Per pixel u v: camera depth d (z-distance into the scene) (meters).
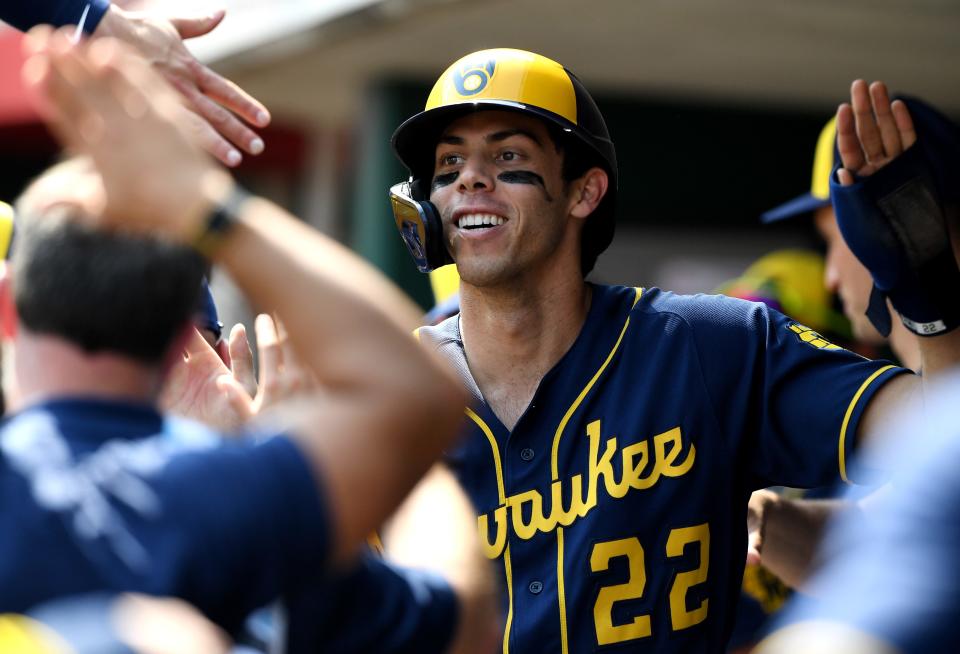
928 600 4.08
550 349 9.76
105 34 9.10
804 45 23.08
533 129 9.74
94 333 5.28
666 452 9.35
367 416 5.28
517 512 9.42
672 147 27.92
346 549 5.28
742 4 20.39
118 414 5.32
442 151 9.90
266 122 9.09
